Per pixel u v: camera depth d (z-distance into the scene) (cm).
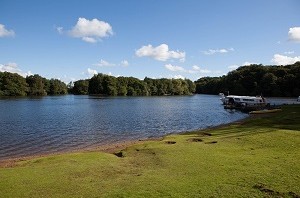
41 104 10606
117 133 4250
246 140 2550
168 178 1526
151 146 2519
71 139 3744
